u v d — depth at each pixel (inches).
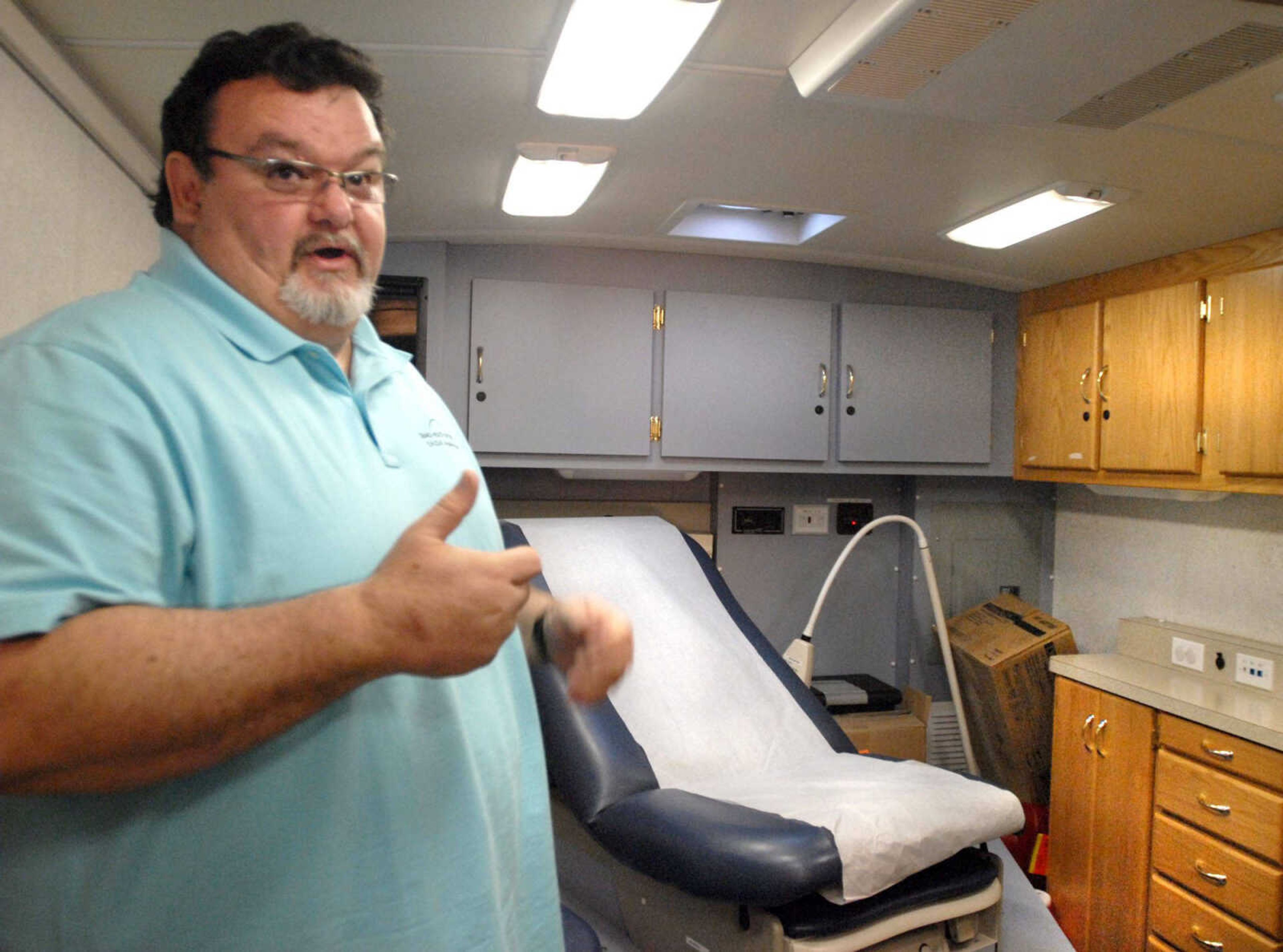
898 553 144.7
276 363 32.6
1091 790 107.0
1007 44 57.6
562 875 97.5
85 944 27.1
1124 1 51.9
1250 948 84.9
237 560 29.0
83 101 63.3
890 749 126.3
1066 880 109.7
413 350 115.9
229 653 24.1
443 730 33.2
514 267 119.7
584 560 110.9
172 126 34.9
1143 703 100.3
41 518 24.2
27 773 23.0
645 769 85.2
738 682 103.9
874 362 128.0
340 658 24.9
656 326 122.3
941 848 73.8
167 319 30.6
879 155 83.1
